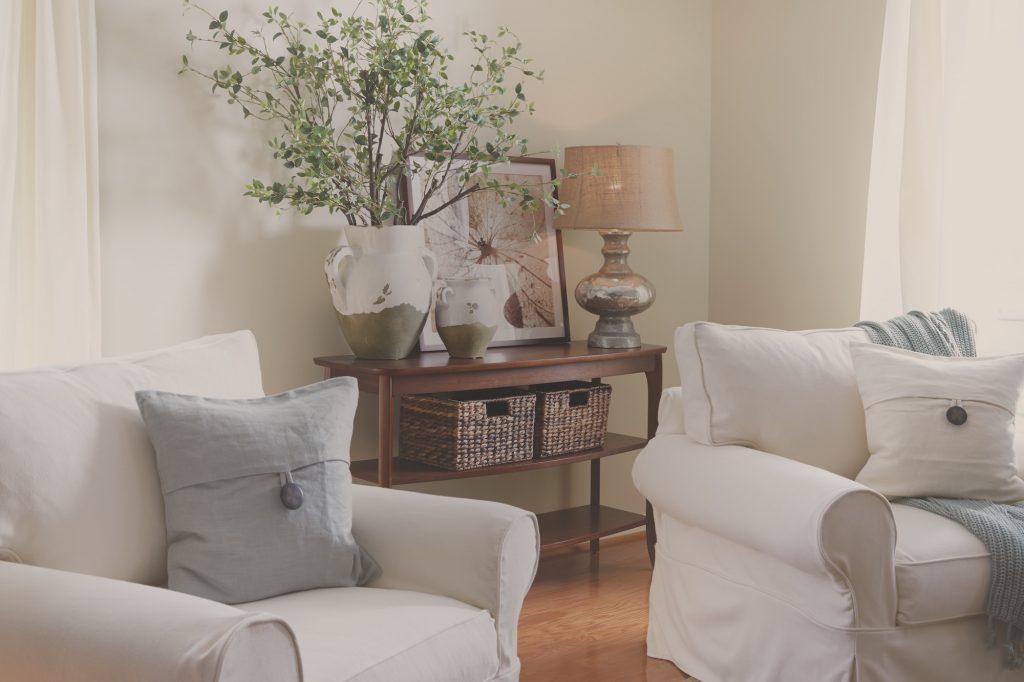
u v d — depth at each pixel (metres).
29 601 1.42
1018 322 3.26
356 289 2.92
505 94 3.62
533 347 3.50
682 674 2.68
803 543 2.14
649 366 3.52
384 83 2.97
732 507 2.36
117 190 2.78
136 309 2.83
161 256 2.87
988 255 3.31
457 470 3.02
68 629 1.35
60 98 2.58
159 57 2.83
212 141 2.95
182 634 1.29
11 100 2.50
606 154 3.42
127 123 2.79
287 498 1.84
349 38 3.11
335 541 1.90
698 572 2.63
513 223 3.57
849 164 3.79
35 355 2.57
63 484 1.67
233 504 1.82
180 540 1.80
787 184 4.01
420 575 1.93
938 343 2.88
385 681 1.57
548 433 3.27
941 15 3.36
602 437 3.45
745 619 2.45
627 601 3.27
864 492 2.14
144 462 1.83
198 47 2.90
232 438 1.86
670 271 4.20
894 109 3.48
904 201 3.41
